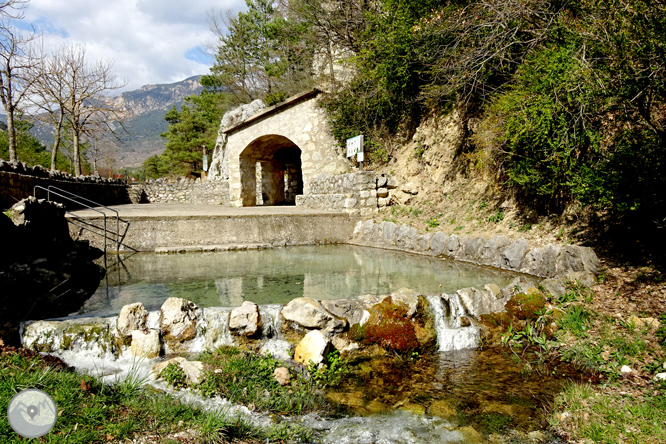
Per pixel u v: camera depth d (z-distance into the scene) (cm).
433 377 389
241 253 955
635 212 578
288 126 1697
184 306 447
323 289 600
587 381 370
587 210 710
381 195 1234
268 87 2484
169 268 770
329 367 400
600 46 562
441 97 1187
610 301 489
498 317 487
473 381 380
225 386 345
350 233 1176
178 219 1008
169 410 285
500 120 812
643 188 502
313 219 1133
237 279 672
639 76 484
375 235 1098
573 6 708
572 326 454
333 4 1728
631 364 376
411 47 1201
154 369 377
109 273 724
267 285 629
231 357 395
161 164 3934
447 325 480
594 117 649
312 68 2127
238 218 1056
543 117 663
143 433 253
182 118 3512
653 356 378
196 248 972
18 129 2458
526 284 541
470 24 903
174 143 3375
